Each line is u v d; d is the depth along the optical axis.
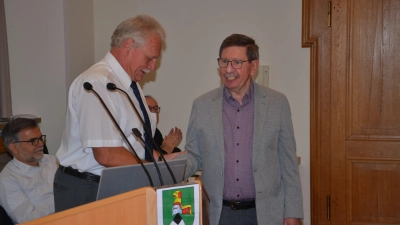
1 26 3.10
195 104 2.05
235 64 1.89
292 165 1.99
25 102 3.23
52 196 2.52
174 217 1.15
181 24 3.36
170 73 3.40
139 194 1.13
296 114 3.18
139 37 1.67
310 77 3.15
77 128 1.60
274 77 3.20
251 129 1.96
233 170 1.93
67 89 3.18
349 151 3.13
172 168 1.41
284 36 3.18
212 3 3.30
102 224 1.15
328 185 3.16
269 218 1.90
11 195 2.37
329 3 3.09
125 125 1.62
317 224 3.18
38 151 2.48
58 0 3.15
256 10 3.22
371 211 3.12
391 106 3.06
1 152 2.90
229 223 1.93
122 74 1.69
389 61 3.05
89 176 1.59
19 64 3.22
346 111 3.12
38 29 3.18
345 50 3.09
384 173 3.10
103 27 3.48
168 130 3.43
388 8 3.03
